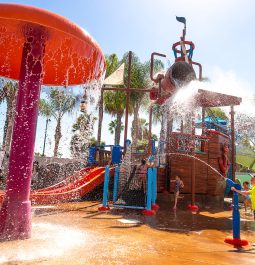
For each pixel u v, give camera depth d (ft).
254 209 19.60
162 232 19.51
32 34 15.34
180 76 38.63
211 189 42.52
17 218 14.06
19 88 15.31
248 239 19.06
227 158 46.16
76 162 56.13
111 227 19.98
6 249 12.03
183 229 21.53
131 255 12.17
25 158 14.76
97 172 43.09
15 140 14.78
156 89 46.09
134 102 97.66
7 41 17.44
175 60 44.24
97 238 15.47
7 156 46.06
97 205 33.55
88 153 53.57
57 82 21.98
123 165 36.65
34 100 15.34
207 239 17.99
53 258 11.07
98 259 11.23
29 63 15.42
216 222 26.40
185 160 41.22
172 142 41.42
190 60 43.47
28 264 10.24
